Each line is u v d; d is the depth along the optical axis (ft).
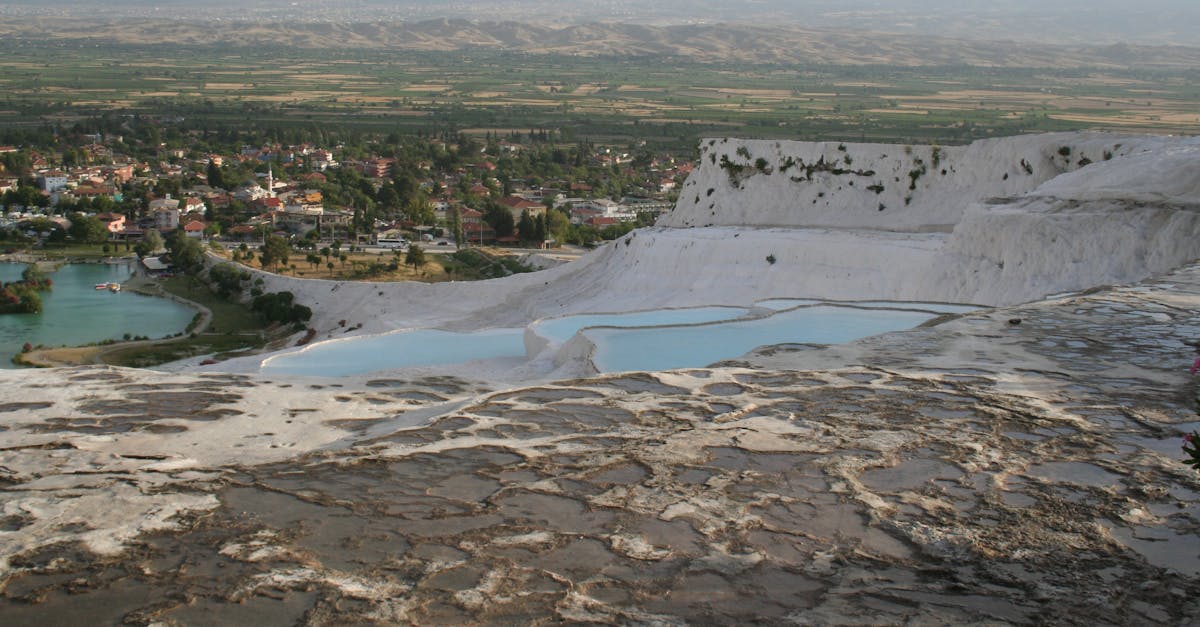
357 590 27.73
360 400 55.26
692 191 268.41
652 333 100.63
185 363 245.45
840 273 196.85
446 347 129.39
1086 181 175.01
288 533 31.40
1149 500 35.37
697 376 52.75
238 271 348.18
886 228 226.38
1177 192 159.12
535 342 113.70
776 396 48.47
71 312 320.70
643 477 36.86
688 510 33.78
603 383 51.55
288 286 319.47
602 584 28.53
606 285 242.37
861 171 241.14
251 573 28.58
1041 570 30.07
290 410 51.67
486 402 47.80
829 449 40.06
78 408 50.39
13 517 32.22
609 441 41.16
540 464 38.24
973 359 56.90
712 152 264.31
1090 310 71.97
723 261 218.59
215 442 45.11
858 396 48.37
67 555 29.50
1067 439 41.68
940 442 41.06
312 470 37.42
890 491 35.76
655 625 26.35
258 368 115.44
